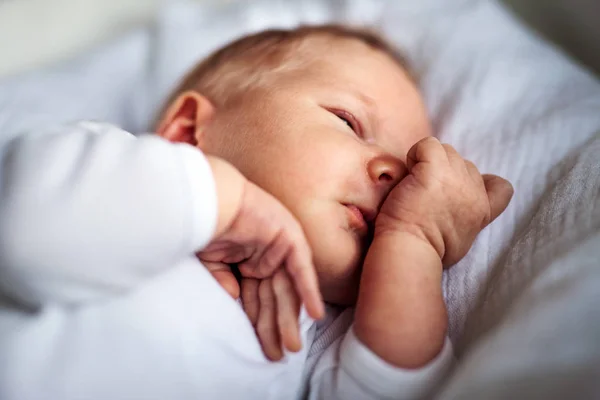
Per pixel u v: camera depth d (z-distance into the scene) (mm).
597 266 582
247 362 672
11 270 555
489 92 1136
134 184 570
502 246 837
